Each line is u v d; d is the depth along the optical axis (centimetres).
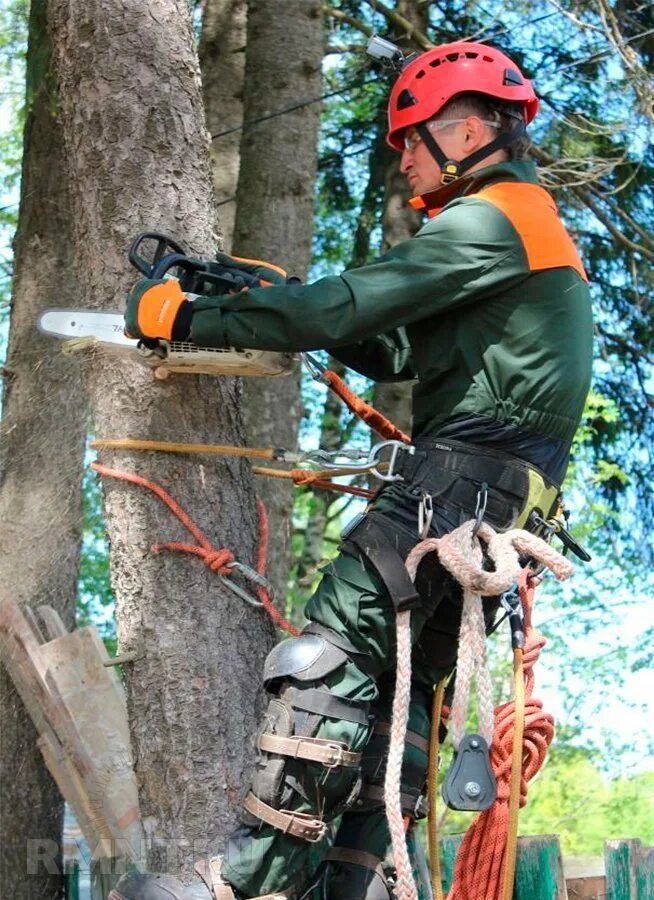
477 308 228
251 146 664
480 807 217
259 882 218
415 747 252
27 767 399
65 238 467
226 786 253
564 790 1137
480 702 221
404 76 252
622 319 869
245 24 732
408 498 228
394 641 225
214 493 264
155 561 260
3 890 393
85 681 329
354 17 862
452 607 247
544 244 228
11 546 447
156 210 274
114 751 321
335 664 218
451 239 222
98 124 277
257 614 266
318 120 679
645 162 812
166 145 277
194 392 265
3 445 462
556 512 246
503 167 239
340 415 1047
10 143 907
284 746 216
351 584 222
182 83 283
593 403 863
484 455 227
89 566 825
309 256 668
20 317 467
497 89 244
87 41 279
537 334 226
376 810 244
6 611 342
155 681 257
